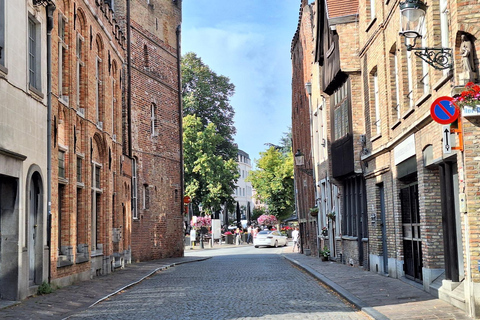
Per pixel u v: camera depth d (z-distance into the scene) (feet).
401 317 37.04
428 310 39.58
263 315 39.93
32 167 51.16
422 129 49.34
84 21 69.31
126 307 45.50
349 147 76.23
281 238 199.93
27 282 49.96
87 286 60.44
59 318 40.22
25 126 49.98
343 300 47.93
